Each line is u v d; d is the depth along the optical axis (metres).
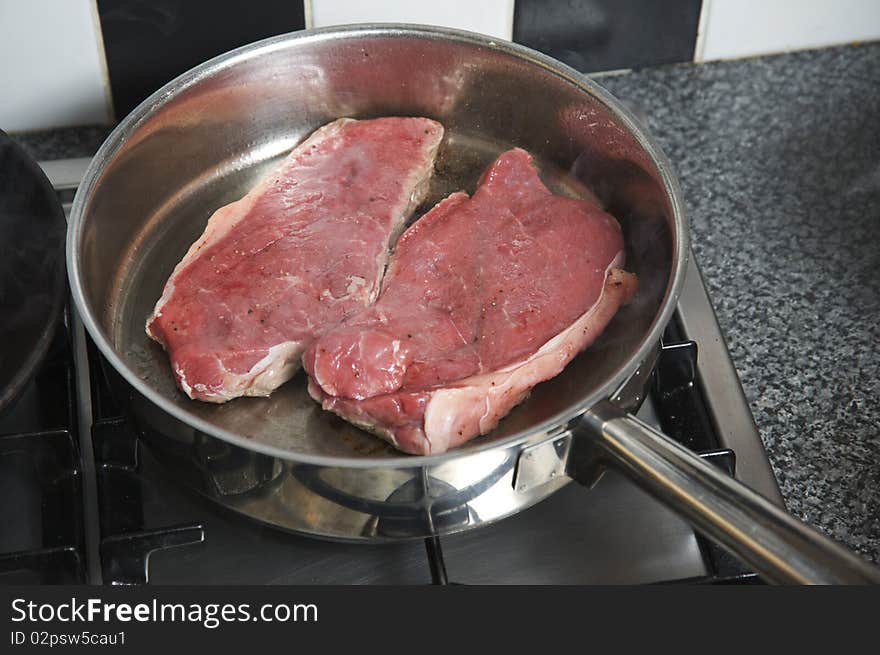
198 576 0.42
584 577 0.42
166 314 0.47
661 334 0.41
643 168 0.49
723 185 0.58
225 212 0.51
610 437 0.38
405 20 0.59
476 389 0.43
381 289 0.49
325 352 0.44
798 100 0.62
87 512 0.43
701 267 0.55
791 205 0.58
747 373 0.50
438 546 0.42
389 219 0.51
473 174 0.56
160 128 0.51
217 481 0.40
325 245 0.50
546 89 0.52
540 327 0.46
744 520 0.35
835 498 0.46
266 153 0.56
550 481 0.41
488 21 0.59
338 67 0.53
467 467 0.38
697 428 0.46
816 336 0.52
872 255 0.55
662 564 0.43
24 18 0.54
